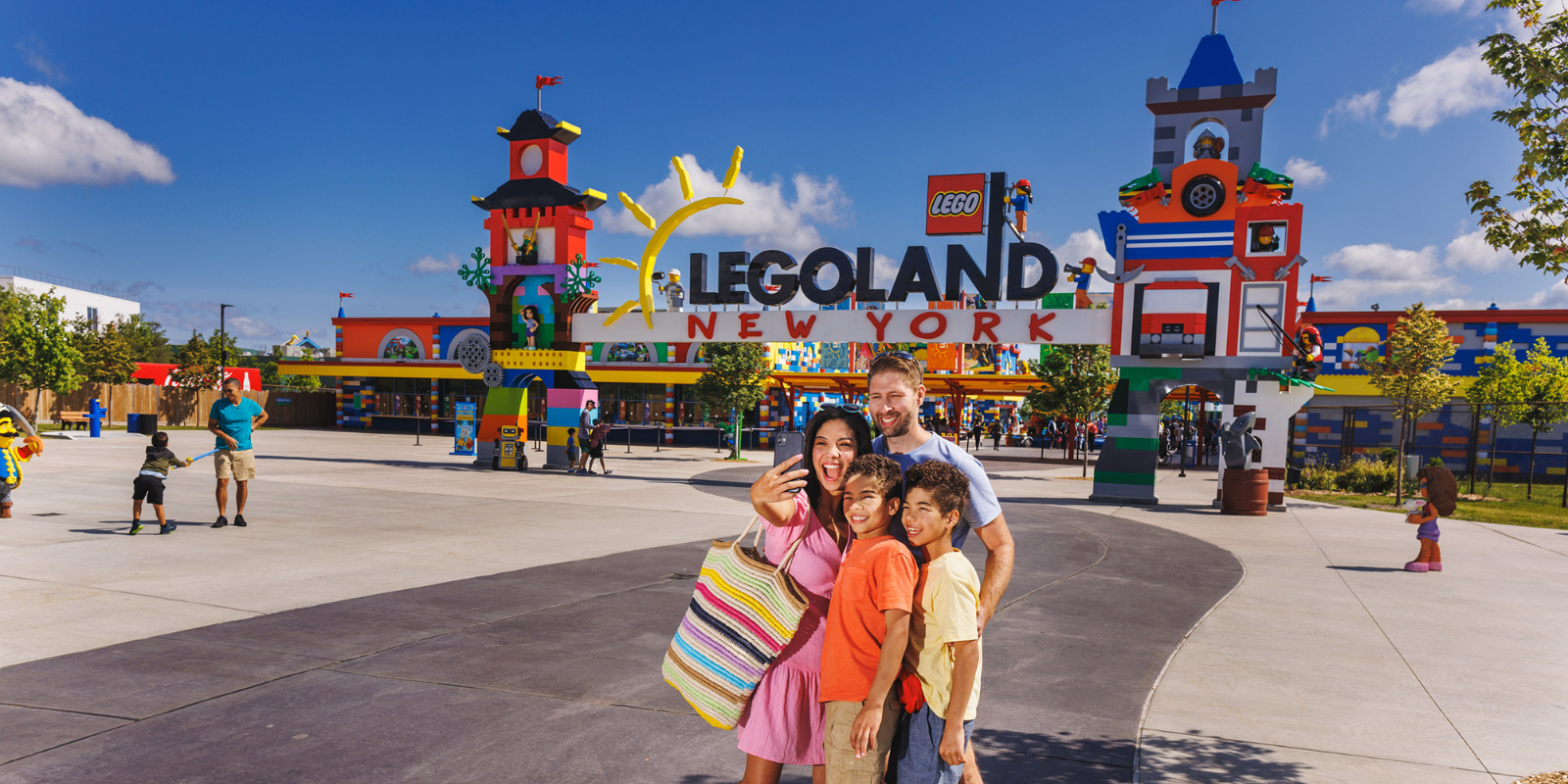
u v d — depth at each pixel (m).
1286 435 15.66
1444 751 4.21
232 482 16.06
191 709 4.38
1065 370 27.78
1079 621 6.82
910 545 2.79
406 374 43.53
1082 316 16.95
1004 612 7.13
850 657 2.60
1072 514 14.73
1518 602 7.95
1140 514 15.05
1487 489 20.56
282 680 4.86
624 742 4.11
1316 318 28.11
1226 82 16.19
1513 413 20.61
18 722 4.14
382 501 13.88
